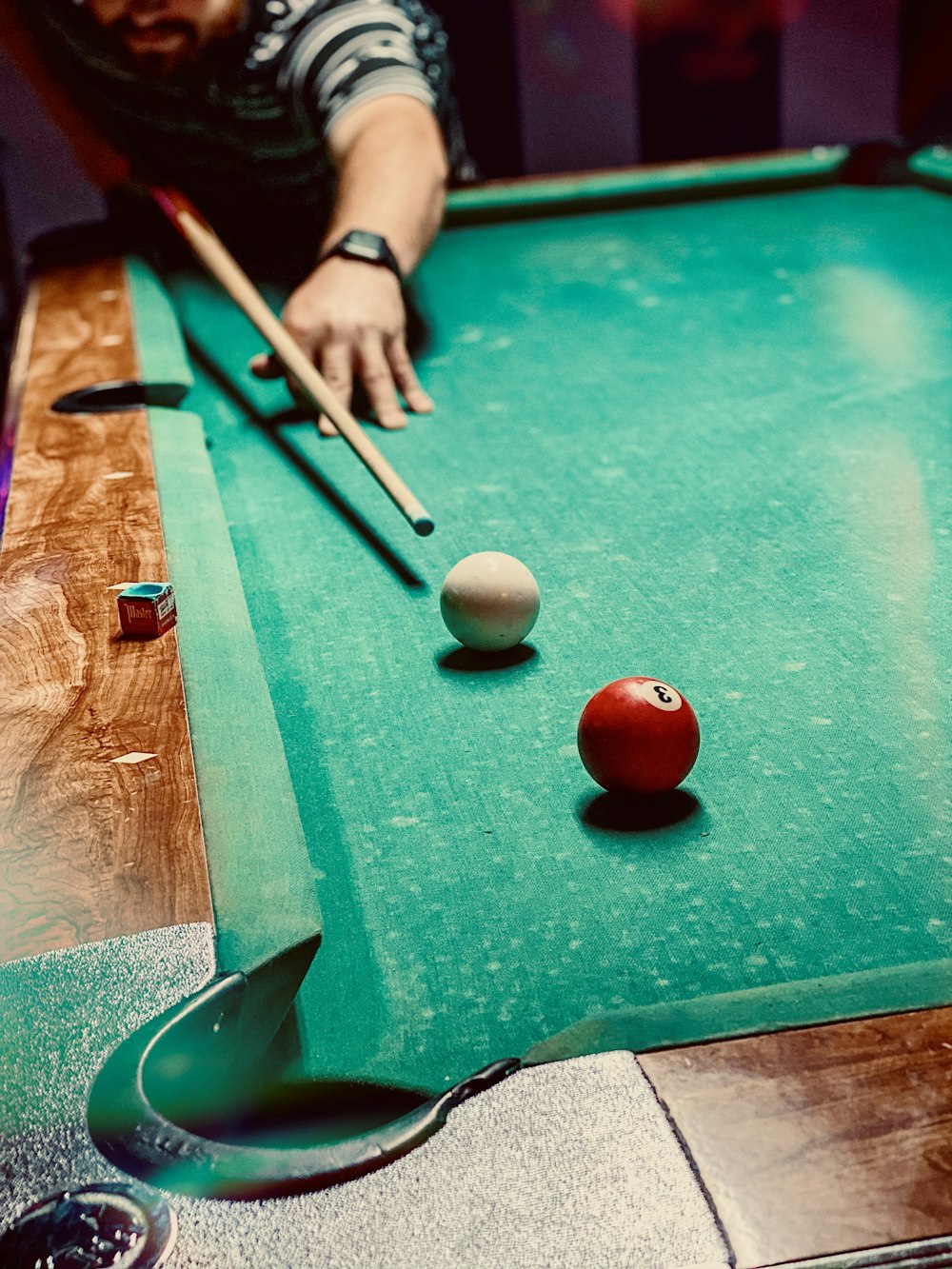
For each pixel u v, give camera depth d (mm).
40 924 956
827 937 1141
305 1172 748
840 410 2465
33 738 1204
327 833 1325
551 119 6984
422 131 3408
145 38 3729
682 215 4098
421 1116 789
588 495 2164
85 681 1308
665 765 1310
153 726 1222
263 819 1117
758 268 3479
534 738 1472
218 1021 873
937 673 1557
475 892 1226
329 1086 1017
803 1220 716
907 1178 738
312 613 1800
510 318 3211
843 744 1428
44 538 1682
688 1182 740
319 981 1125
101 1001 871
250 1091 966
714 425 2441
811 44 6969
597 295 3344
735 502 2098
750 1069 825
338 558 1974
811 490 2121
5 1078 812
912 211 3939
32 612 1464
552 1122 786
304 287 2863
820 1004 892
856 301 3133
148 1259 705
